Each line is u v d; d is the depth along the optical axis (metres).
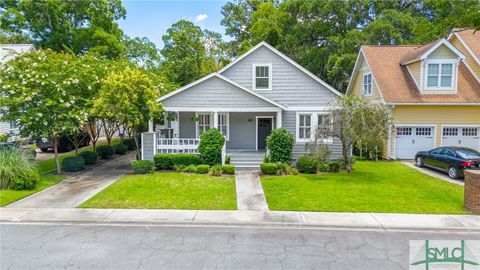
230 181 12.80
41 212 8.84
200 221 8.22
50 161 18.17
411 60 19.19
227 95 15.90
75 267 5.71
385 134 13.90
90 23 31.47
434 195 10.88
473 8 14.67
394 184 12.52
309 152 16.78
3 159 11.55
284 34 31.59
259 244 6.82
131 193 10.83
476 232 7.68
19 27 29.09
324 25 29.08
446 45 18.11
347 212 9.00
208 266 5.77
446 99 18.16
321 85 17.14
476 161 12.97
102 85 15.06
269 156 15.45
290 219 8.38
